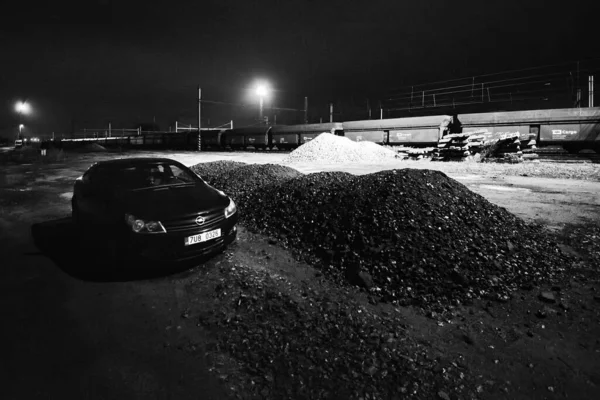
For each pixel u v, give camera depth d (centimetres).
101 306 347
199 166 1105
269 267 441
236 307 345
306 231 522
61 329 307
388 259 407
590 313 333
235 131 4091
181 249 416
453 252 412
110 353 276
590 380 253
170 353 278
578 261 438
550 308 344
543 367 266
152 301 358
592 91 2498
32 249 506
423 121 2503
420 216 467
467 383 250
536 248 459
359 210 500
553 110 1942
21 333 299
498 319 328
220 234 449
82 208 501
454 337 303
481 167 1527
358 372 260
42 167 2006
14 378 245
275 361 270
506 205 735
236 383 246
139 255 402
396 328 313
